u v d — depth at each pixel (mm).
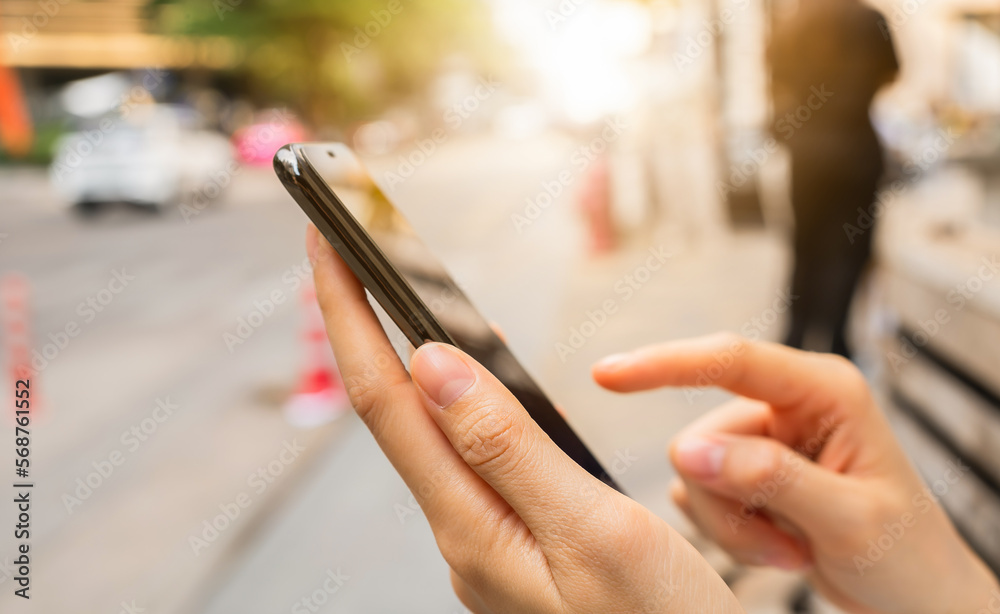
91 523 2514
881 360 2662
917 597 872
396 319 539
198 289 6316
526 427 475
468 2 31531
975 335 1877
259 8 21688
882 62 2842
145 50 22062
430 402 486
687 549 478
